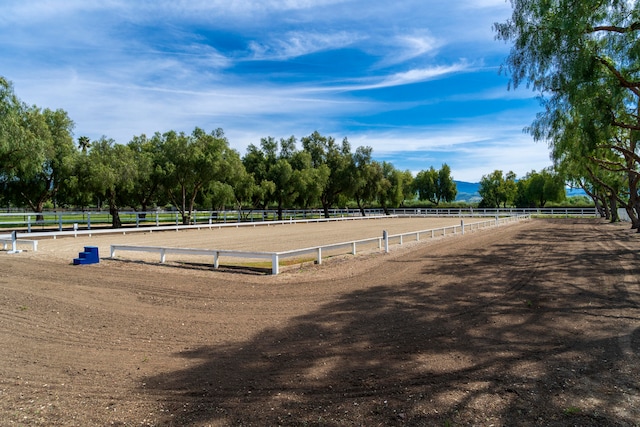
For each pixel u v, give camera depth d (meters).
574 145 19.11
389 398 4.66
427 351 6.20
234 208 65.69
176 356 6.16
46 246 20.38
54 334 7.20
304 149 61.06
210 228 35.66
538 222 46.22
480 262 15.20
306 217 57.62
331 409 4.43
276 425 4.12
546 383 5.01
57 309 8.73
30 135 28.17
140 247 15.73
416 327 7.43
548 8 12.63
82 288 10.72
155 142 42.75
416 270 13.48
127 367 5.73
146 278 12.23
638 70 13.67
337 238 25.83
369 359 5.91
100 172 31.98
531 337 6.81
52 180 35.25
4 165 27.28
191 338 7.00
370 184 62.03
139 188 40.75
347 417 4.25
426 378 5.20
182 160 37.00
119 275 12.66
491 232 30.97
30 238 24.34
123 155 35.31
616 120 15.98
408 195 88.25
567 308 8.62
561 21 11.98
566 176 39.25
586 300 9.30
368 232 31.36
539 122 17.06
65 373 5.53
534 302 9.18
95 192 35.38
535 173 76.44
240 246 20.88
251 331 7.35
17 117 26.64
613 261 15.35
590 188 54.81
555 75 13.23
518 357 5.91
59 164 33.16
